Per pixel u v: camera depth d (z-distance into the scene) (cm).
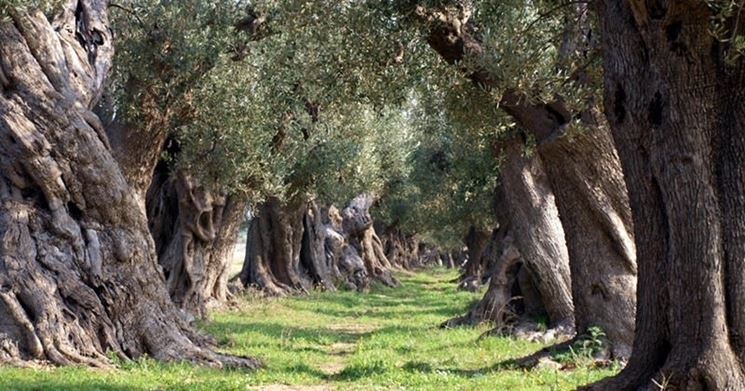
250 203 2558
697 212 759
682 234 767
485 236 4456
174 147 2266
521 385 1084
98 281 1300
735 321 754
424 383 1137
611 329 1312
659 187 795
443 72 1395
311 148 2733
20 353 1208
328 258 4341
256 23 1852
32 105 1295
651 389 769
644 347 813
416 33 1316
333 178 2878
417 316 2648
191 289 2359
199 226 2381
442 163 3853
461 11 1273
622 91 832
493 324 1995
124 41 1686
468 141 2067
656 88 789
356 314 2784
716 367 745
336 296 3647
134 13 1659
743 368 747
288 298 3412
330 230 4425
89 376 1134
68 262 1284
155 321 1349
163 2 1686
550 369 1230
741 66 763
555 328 1752
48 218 1288
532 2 1238
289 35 1645
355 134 2877
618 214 1334
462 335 1867
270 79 2009
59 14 1436
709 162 767
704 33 762
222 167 2000
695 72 770
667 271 787
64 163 1302
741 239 757
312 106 2595
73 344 1246
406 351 1625
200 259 2406
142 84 1703
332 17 1348
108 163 1342
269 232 3609
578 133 1281
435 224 4397
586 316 1348
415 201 4962
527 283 1945
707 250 756
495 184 2673
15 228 1256
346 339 1986
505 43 1187
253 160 2077
